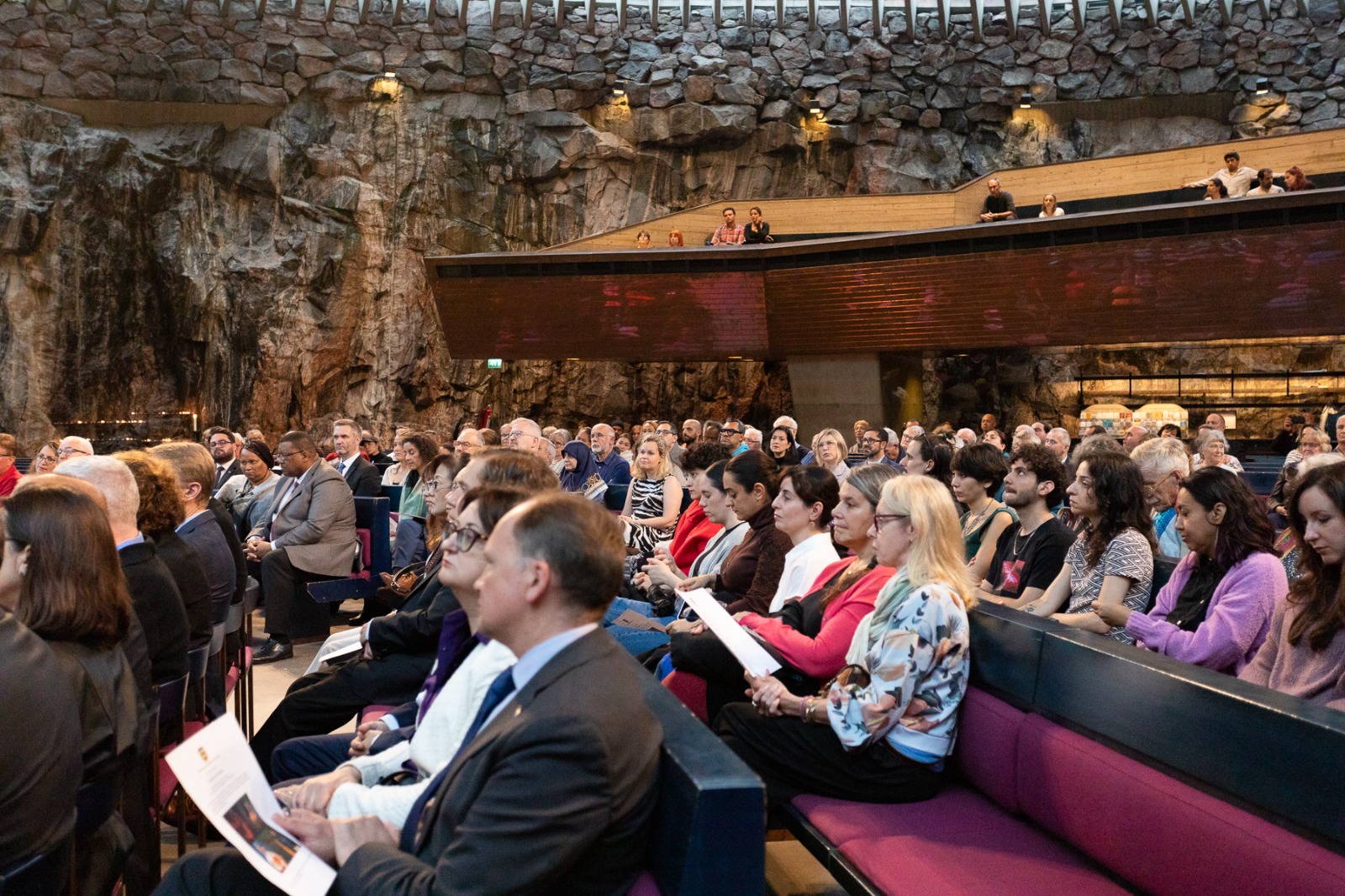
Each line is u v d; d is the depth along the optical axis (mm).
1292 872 1679
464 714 2201
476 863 1491
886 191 25219
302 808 2006
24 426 21453
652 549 6250
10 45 22469
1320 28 23812
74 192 21828
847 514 3230
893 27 25609
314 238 23578
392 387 24234
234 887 1916
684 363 25297
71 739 1973
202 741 1805
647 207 25484
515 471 2779
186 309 22531
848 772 2619
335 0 24234
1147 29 24734
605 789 1522
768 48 25547
